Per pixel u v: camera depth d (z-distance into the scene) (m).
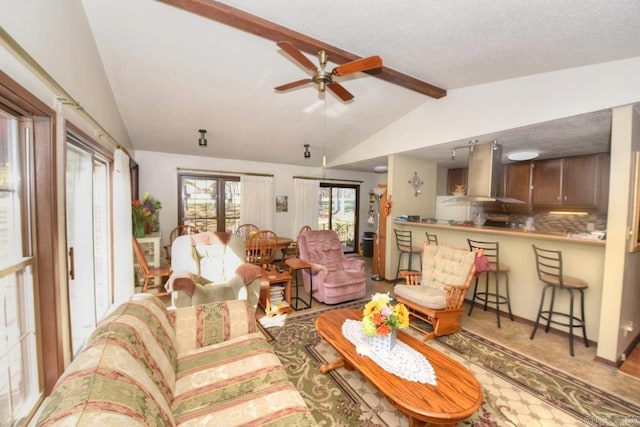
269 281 3.22
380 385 1.47
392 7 1.82
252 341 1.82
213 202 5.35
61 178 1.58
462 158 4.82
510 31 1.95
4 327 1.28
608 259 2.30
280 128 4.26
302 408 1.25
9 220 1.34
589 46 2.03
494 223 5.01
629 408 1.81
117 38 2.29
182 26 2.20
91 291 2.28
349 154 5.43
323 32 2.15
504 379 2.10
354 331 2.06
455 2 1.71
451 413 1.27
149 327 1.39
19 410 1.35
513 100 2.90
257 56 2.60
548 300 3.00
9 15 1.10
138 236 3.82
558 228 4.59
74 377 0.90
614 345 2.26
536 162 4.75
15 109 1.29
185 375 1.45
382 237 4.88
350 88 3.34
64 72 1.64
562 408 1.81
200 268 3.10
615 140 2.26
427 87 3.20
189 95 3.19
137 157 4.71
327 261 3.95
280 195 6.06
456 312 2.79
